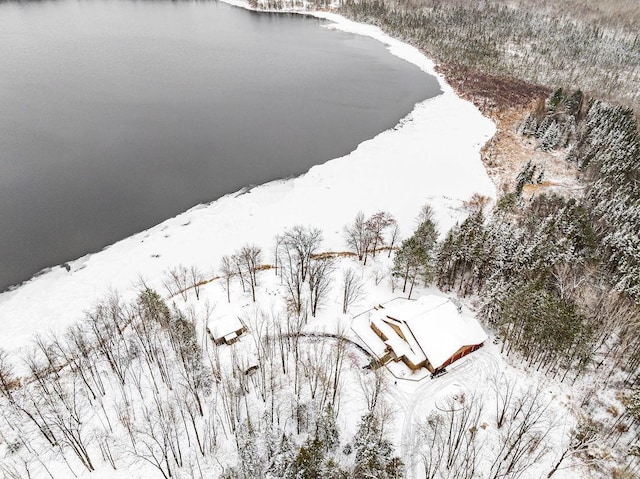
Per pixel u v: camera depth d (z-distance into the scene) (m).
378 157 154.88
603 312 85.81
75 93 184.12
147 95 186.50
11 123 159.62
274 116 177.50
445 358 74.38
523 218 120.00
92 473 61.88
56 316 92.56
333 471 51.97
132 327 82.94
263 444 59.53
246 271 100.62
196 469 61.50
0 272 104.25
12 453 64.81
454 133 173.62
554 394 72.31
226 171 142.88
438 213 128.00
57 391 70.00
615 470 62.31
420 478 59.88
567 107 185.88
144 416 66.94
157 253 110.19
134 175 138.12
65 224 118.62
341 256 105.62
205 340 80.88
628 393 73.25
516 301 75.56
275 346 78.94
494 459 62.50
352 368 75.56
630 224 107.62
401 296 91.38
